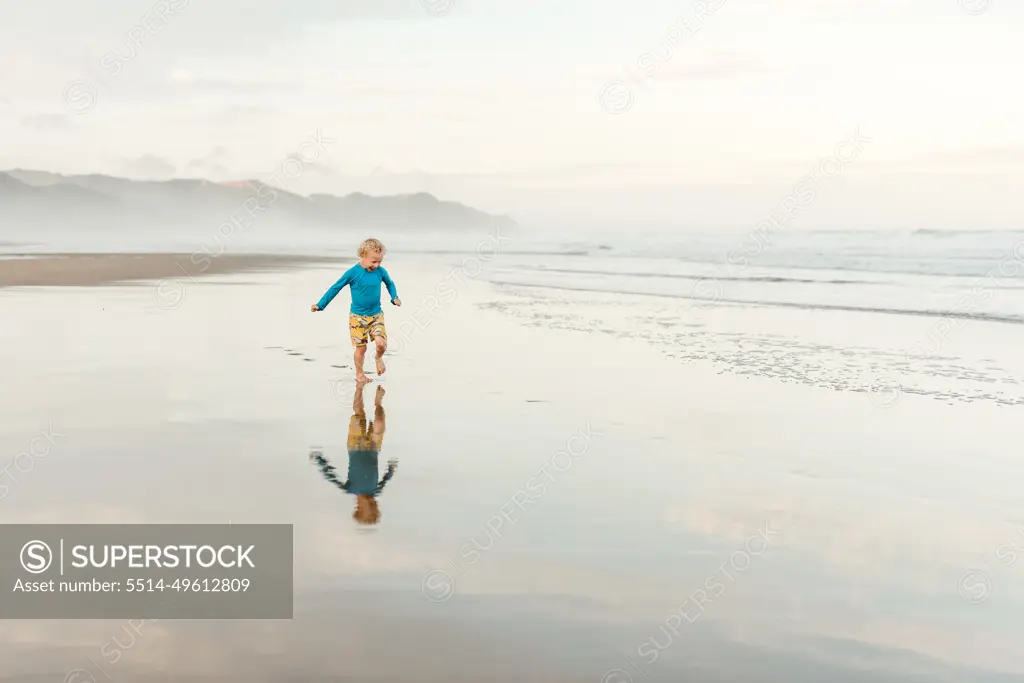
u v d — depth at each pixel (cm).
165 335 1301
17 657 331
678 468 625
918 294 1981
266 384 936
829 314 1634
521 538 473
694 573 430
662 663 337
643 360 1126
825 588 414
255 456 636
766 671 333
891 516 526
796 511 532
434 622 368
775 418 797
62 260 3262
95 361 1066
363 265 995
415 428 742
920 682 328
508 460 640
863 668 338
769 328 1444
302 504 525
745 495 563
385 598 391
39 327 1352
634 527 496
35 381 930
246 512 507
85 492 540
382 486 567
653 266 3089
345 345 1238
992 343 1267
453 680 319
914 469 633
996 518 525
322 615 373
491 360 1123
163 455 636
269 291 2042
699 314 1648
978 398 894
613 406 845
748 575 429
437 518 505
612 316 1623
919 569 441
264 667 326
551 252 4275
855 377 1007
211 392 886
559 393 909
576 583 414
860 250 3095
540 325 1489
